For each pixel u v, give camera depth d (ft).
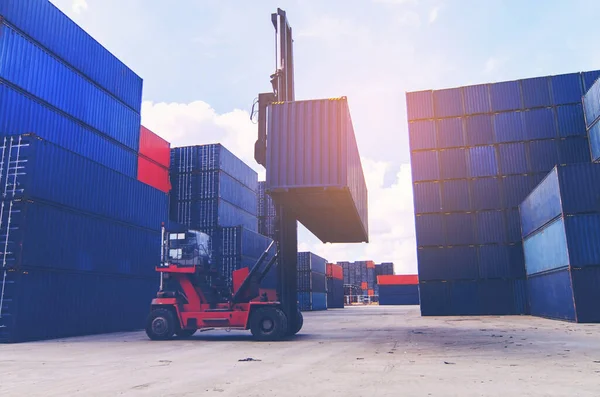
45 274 51.52
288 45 57.26
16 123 57.72
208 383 23.70
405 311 146.10
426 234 101.76
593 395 19.89
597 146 89.35
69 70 68.49
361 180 60.75
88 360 33.63
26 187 49.75
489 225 99.09
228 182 122.42
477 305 96.48
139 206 71.77
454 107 105.81
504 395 19.99
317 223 60.54
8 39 57.26
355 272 345.10
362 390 21.36
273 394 20.74
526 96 101.91
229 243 111.96
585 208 69.15
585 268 67.77
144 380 24.84
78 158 58.23
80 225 57.88
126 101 83.76
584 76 99.14
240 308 50.83
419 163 105.29
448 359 31.99
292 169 44.21
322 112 44.98
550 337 47.03
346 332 58.29
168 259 53.78
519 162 99.91
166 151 113.70
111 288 63.05
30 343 47.06
